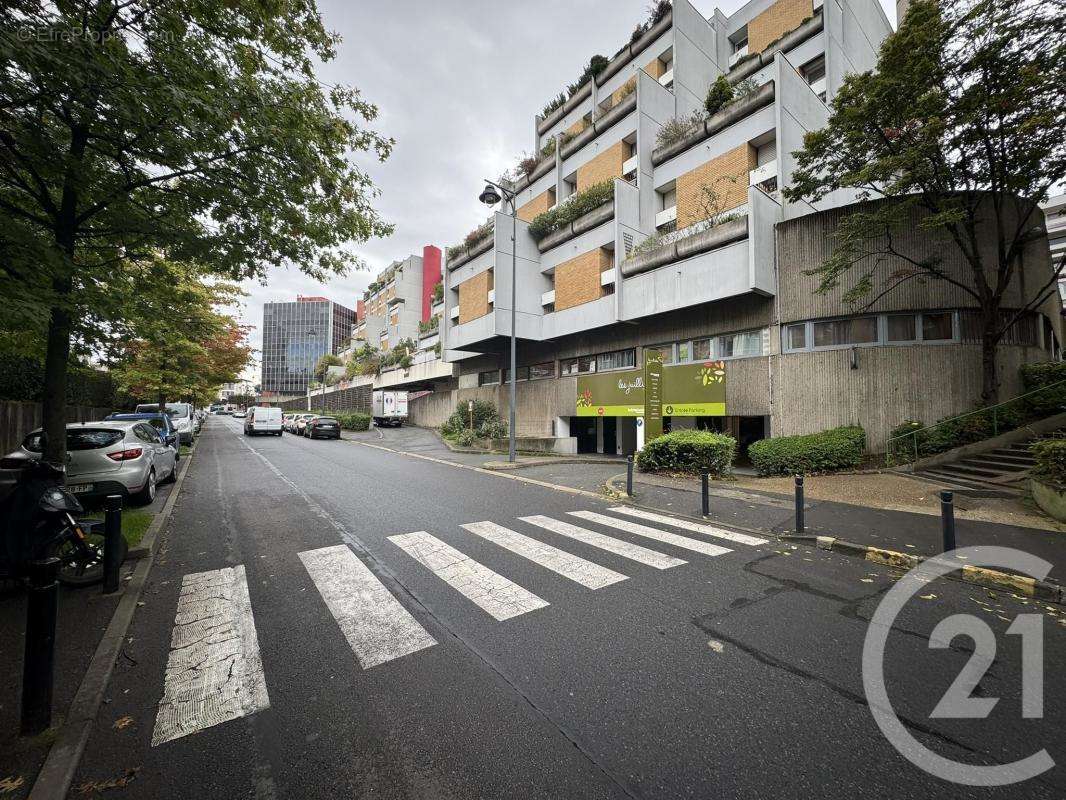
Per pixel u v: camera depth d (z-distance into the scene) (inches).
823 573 198.2
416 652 131.0
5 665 122.3
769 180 605.6
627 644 136.3
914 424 438.9
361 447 836.0
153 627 145.6
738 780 85.4
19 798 79.2
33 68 146.9
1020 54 325.1
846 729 99.4
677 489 386.3
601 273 735.7
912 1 355.6
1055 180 370.3
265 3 196.5
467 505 330.0
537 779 85.3
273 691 112.3
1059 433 384.5
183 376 714.8
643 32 860.0
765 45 788.0
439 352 1212.5
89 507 290.4
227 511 308.2
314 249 271.7
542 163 949.8
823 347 490.9
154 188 219.5
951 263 446.3
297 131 225.1
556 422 815.7
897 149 403.5
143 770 86.8
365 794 81.5
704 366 558.9
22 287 171.9
